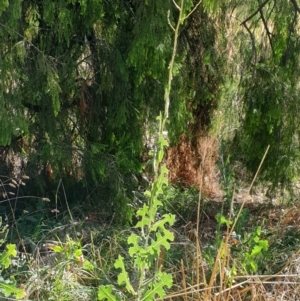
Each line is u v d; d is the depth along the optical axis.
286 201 5.47
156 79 4.85
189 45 5.63
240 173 6.01
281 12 5.24
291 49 5.25
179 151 6.26
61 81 4.53
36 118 4.61
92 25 4.49
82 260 3.56
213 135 6.24
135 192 4.80
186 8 4.39
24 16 4.40
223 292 3.00
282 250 4.00
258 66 5.22
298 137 5.33
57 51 4.53
